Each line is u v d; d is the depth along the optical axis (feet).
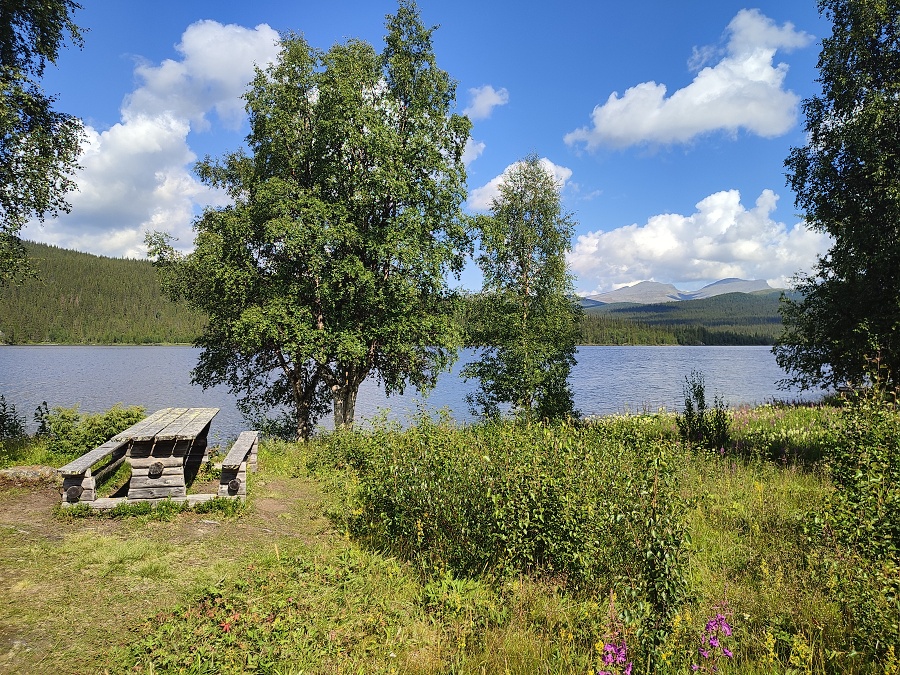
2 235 38.29
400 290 47.57
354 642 13.67
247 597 15.31
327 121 46.70
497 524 16.99
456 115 52.85
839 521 15.55
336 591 16.16
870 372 26.08
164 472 23.54
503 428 24.48
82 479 22.17
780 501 25.20
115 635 13.16
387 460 23.15
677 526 14.33
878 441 18.54
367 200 48.62
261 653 12.50
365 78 49.60
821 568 15.26
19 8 36.27
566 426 24.48
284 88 49.06
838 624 13.56
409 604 15.85
